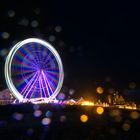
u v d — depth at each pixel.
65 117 10.79
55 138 9.48
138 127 10.55
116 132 10.20
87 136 9.79
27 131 9.47
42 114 10.86
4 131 9.29
